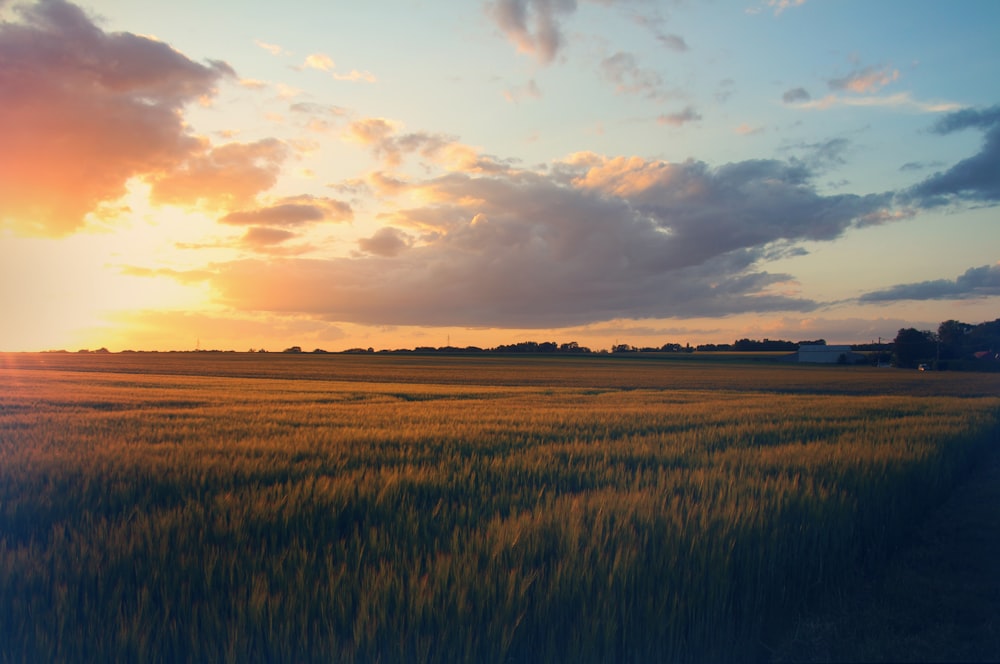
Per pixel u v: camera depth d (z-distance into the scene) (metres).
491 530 5.62
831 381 61.25
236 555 5.08
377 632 3.93
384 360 113.25
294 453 10.48
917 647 4.56
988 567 6.41
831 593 5.62
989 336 117.44
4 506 6.81
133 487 7.74
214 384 41.00
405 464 9.52
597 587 4.53
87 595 4.59
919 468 9.68
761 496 6.94
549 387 44.72
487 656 3.85
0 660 3.90
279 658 3.85
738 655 4.46
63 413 18.55
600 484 8.36
